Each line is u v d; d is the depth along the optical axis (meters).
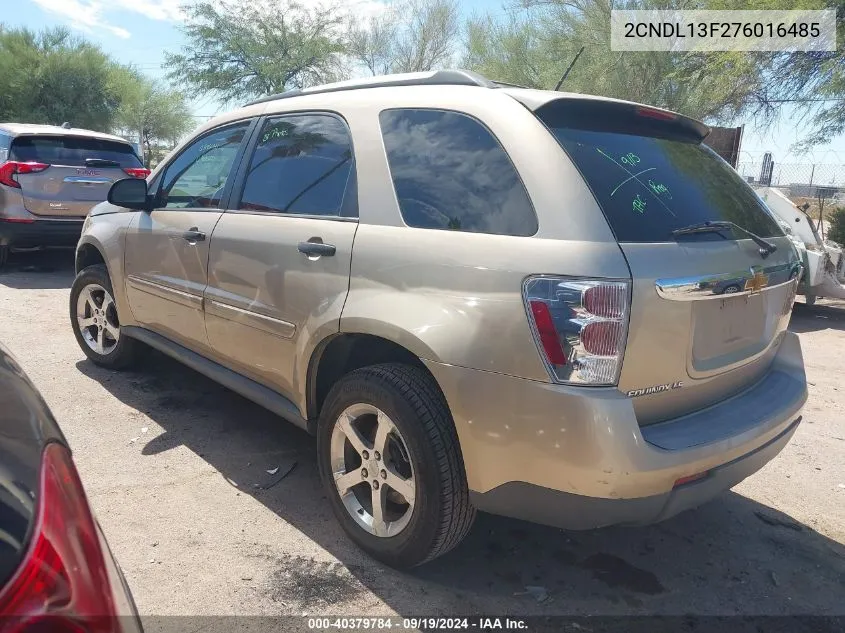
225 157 3.71
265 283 3.14
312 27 27.28
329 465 2.91
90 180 8.22
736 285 2.45
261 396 3.31
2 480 1.20
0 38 27.20
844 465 4.04
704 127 3.05
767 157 17.86
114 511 3.07
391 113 2.86
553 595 2.68
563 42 16.98
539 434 2.18
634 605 2.65
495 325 2.24
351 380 2.73
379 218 2.71
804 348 7.06
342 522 2.90
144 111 33.81
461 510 2.49
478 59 19.94
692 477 2.32
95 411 4.18
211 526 3.00
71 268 9.12
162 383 4.71
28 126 8.41
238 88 28.22
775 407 2.71
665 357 2.26
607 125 2.67
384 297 2.57
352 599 2.57
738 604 2.69
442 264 2.42
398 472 2.65
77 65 27.23
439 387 2.49
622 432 2.11
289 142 3.31
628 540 3.12
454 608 2.56
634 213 2.33
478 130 2.55
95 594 1.16
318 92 3.31
